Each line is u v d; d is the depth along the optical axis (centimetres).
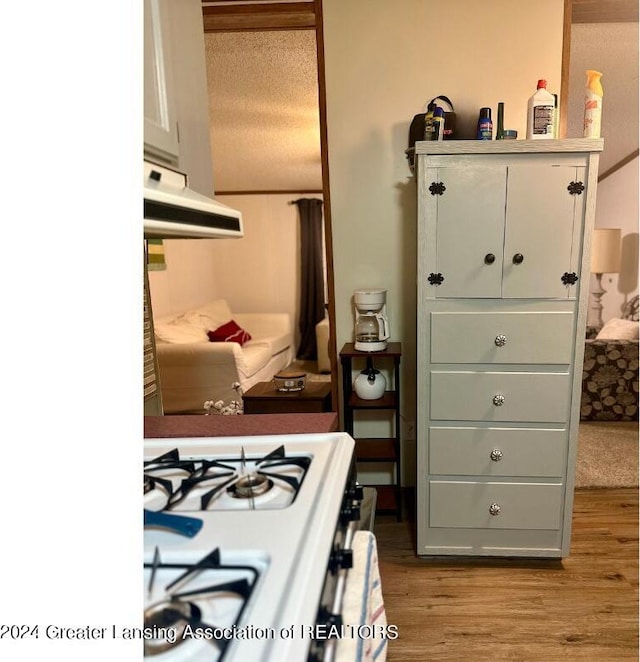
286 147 400
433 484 188
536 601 169
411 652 149
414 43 206
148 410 150
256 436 110
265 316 567
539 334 171
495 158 162
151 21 72
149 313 152
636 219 438
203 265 555
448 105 209
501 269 168
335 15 206
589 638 153
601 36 237
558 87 204
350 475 93
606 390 338
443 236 168
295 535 68
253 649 48
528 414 177
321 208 581
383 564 192
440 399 180
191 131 89
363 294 214
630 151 429
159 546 66
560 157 159
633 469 264
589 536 207
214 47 234
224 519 74
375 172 220
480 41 204
